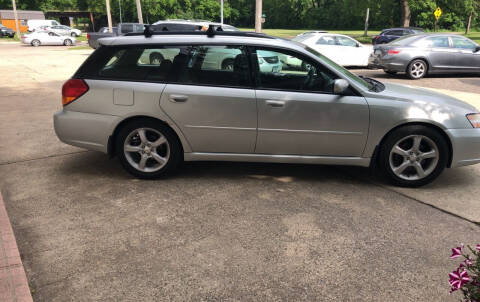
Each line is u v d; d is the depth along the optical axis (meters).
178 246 3.09
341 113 4.07
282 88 4.10
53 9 66.69
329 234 3.29
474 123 4.16
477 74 14.14
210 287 2.61
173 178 4.46
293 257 2.96
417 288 2.63
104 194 4.02
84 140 4.24
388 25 66.69
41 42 30.22
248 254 2.99
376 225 3.45
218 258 2.94
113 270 2.78
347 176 4.62
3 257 2.84
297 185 4.33
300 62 4.09
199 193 4.07
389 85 4.73
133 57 4.15
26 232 3.26
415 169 4.26
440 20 51.81
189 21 14.23
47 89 10.53
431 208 3.81
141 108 4.09
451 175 4.74
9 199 3.88
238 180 4.44
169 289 2.59
